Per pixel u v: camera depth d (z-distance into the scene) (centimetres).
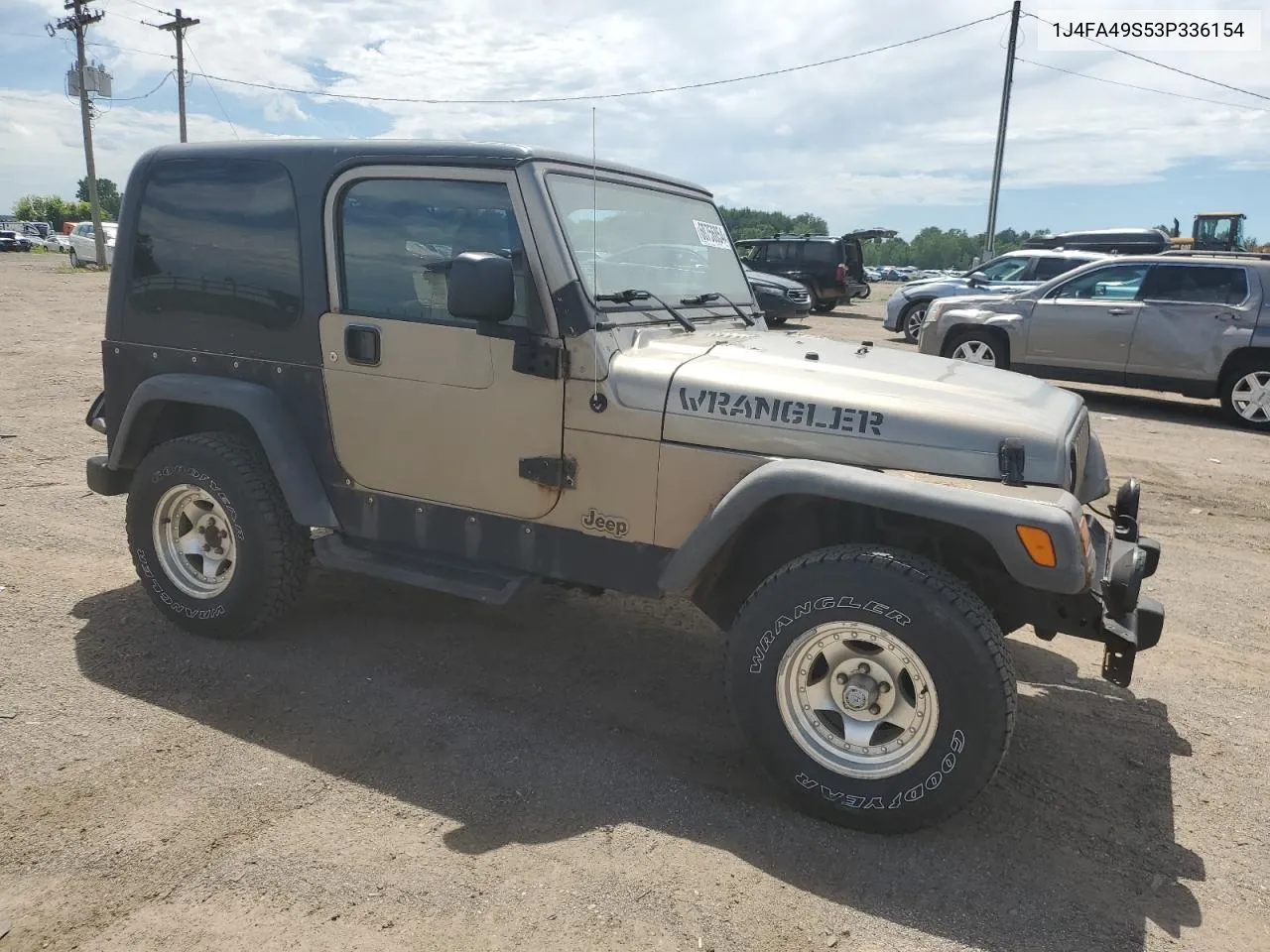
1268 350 984
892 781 281
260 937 239
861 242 2766
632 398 319
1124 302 1068
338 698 365
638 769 325
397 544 376
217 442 391
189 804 294
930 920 255
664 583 311
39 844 272
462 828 287
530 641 427
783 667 291
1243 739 364
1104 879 276
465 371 340
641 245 376
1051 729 368
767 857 279
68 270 3091
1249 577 547
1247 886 275
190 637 411
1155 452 870
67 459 705
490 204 332
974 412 296
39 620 423
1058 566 260
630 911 254
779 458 301
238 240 381
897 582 274
